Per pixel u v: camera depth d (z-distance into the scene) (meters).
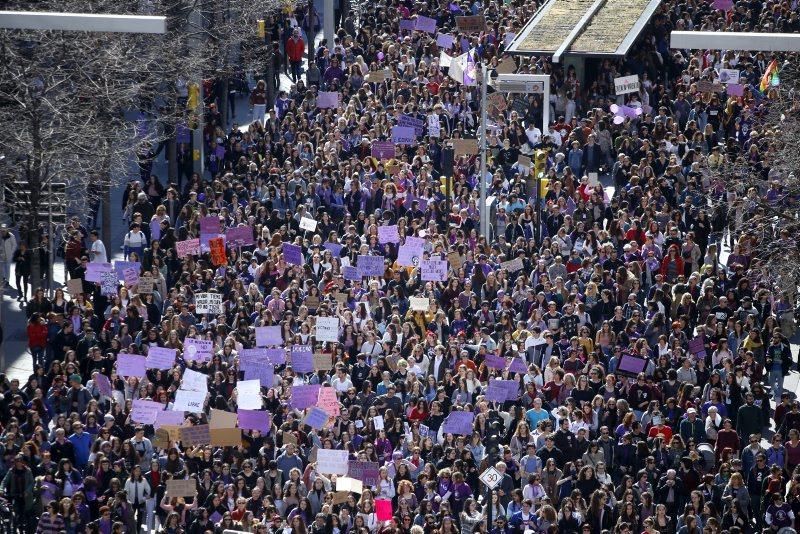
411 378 104.88
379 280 122.94
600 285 120.38
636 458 100.00
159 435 99.00
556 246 125.56
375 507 93.38
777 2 185.88
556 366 107.19
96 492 97.12
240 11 162.88
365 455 97.81
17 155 127.25
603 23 176.88
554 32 175.62
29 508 96.94
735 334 116.25
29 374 123.31
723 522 96.12
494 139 152.62
